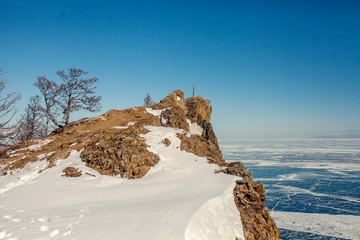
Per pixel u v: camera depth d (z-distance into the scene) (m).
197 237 10.03
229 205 15.01
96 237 8.82
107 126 34.88
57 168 20.84
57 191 16.17
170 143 24.77
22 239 8.41
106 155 21.17
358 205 65.19
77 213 11.78
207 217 11.98
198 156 23.69
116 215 11.26
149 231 9.45
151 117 40.50
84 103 37.53
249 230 14.92
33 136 40.28
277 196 75.00
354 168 138.25
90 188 16.73
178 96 54.53
